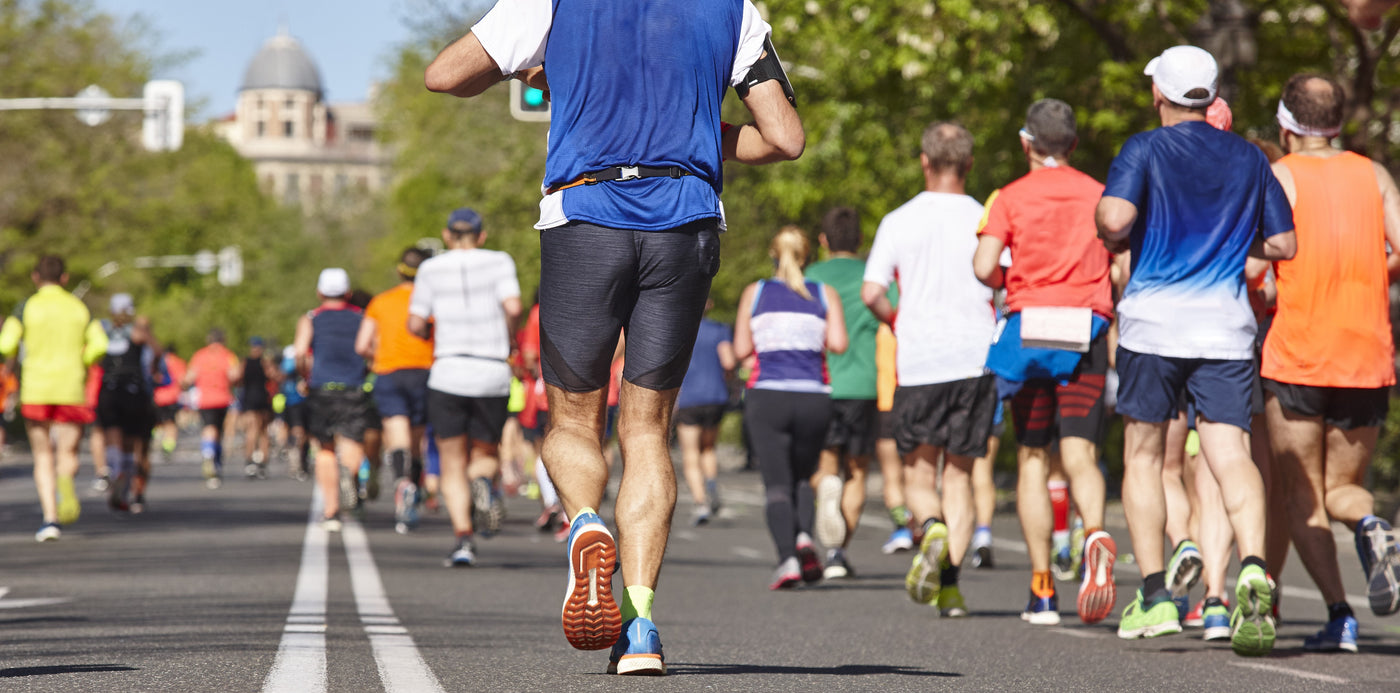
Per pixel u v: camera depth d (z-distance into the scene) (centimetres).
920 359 1430
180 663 906
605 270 802
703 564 2053
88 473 5019
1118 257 1274
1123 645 1145
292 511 3056
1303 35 3362
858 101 3800
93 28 8081
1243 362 1104
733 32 823
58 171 7950
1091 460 1256
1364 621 1384
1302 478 1152
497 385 1944
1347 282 1150
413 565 1900
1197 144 1117
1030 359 1273
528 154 7156
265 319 16325
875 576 1898
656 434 830
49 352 2344
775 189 4638
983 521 1989
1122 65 3269
